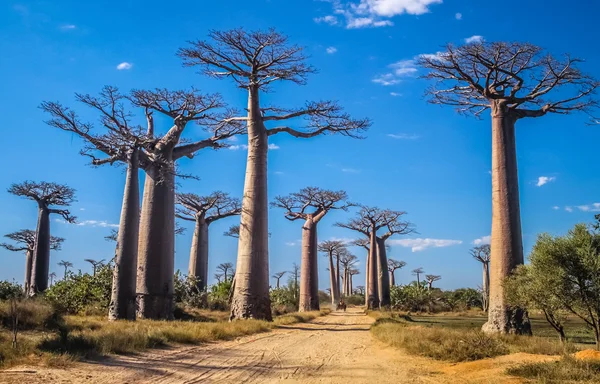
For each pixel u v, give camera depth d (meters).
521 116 16.98
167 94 21.22
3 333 10.48
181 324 16.22
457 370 8.45
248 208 21.77
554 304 10.38
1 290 18.45
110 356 8.98
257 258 21.36
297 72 22.00
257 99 22.44
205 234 38.62
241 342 13.17
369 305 45.47
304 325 21.73
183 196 37.50
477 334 10.84
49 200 36.84
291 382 7.45
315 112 23.03
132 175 19.47
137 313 20.36
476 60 16.52
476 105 18.11
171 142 21.67
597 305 9.88
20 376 6.82
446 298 49.31
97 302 22.09
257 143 22.25
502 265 15.65
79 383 6.71
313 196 39.53
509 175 16.34
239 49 21.23
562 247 10.26
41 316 13.03
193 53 20.98
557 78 16.31
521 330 14.94
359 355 10.84
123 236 19.03
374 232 46.41
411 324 21.84
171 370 8.12
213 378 7.64
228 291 33.94
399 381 7.55
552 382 6.67
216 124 24.09
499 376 7.43
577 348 9.94
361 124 23.55
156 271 20.75
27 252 49.16
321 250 60.00
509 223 15.91
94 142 19.64
